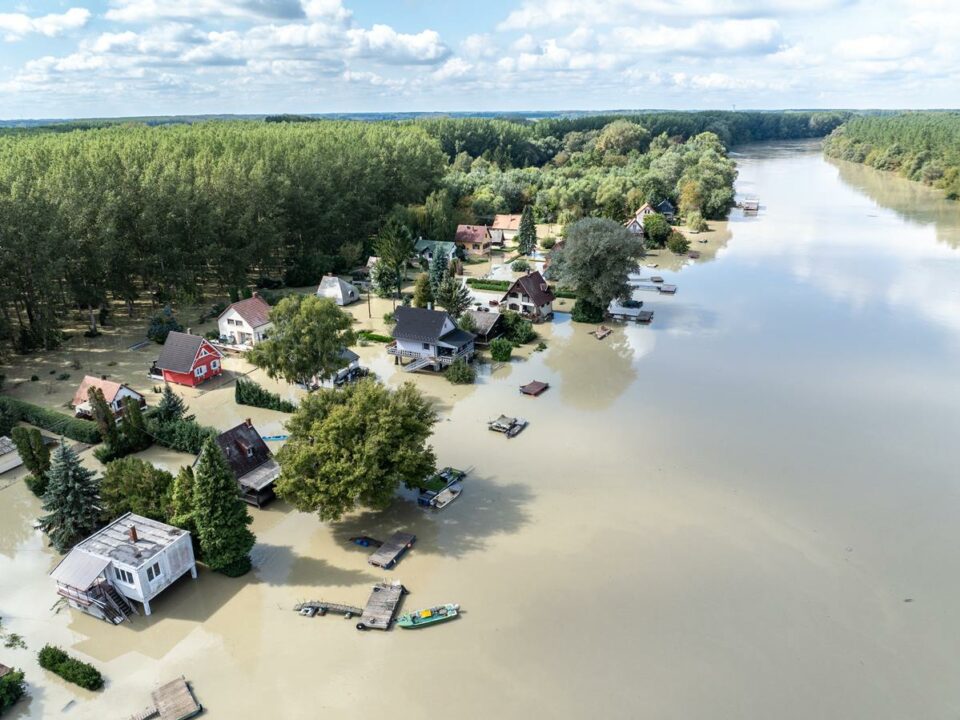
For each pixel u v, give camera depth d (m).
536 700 34.09
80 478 43.91
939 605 40.69
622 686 34.94
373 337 87.75
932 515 49.34
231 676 35.72
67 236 78.31
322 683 35.25
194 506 41.78
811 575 43.16
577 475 54.69
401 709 33.62
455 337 78.38
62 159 93.50
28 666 36.34
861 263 122.50
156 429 59.50
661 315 96.69
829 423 63.38
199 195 92.81
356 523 48.88
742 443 59.72
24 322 88.00
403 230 116.00
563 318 96.69
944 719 33.16
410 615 39.16
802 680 35.34
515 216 152.50
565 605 40.53
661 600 40.94
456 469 55.62
